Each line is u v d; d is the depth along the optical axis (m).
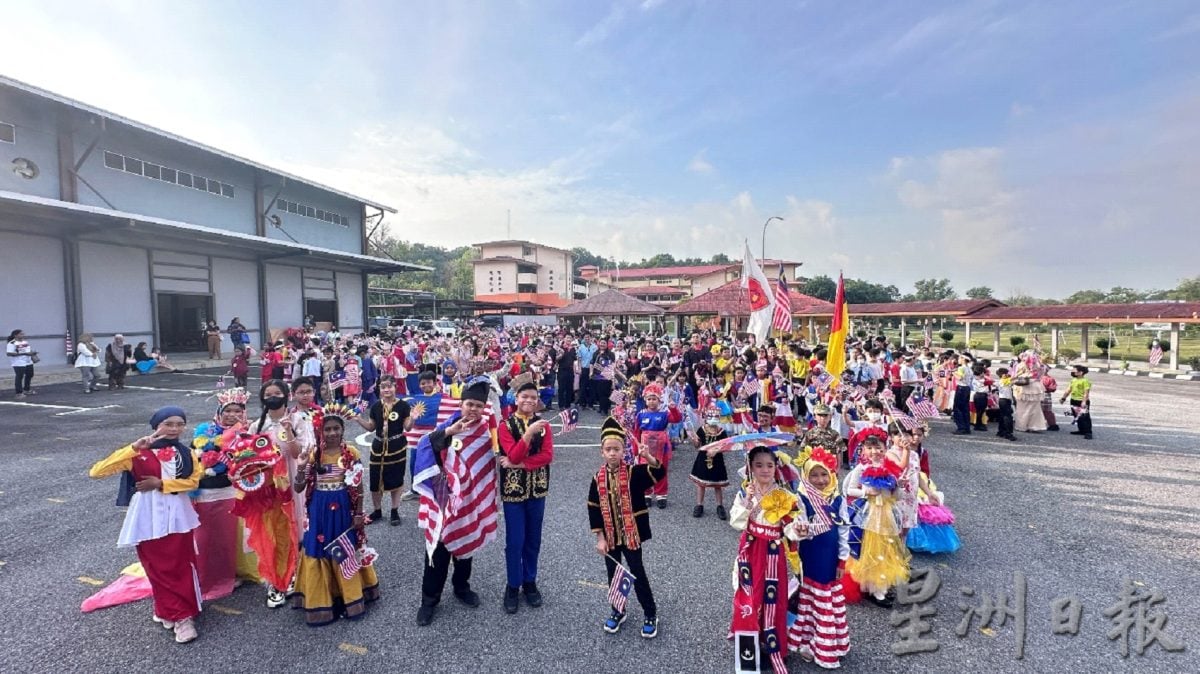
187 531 3.81
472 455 4.15
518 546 4.12
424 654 3.61
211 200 22.94
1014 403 11.66
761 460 3.53
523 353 14.66
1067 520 6.15
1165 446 10.01
